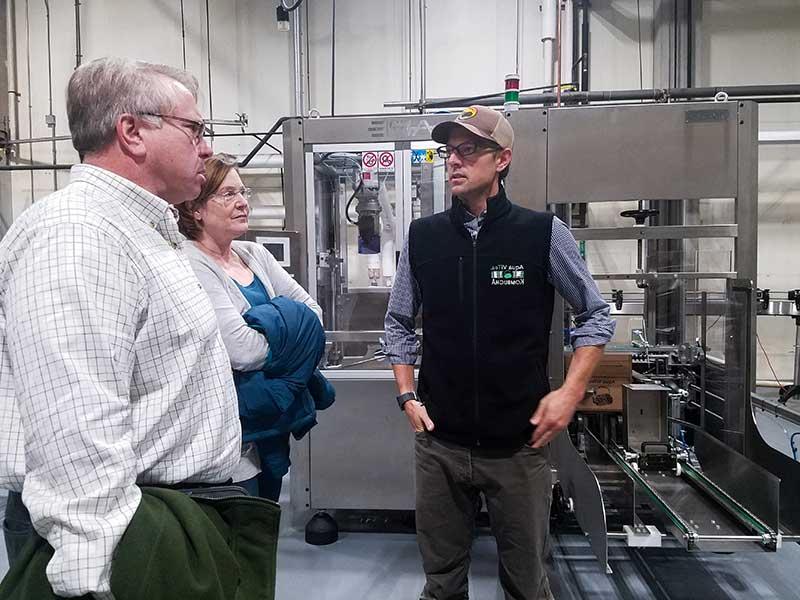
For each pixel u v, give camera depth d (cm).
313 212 215
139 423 75
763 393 348
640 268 265
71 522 61
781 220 346
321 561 207
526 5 330
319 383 152
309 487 232
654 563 200
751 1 330
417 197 220
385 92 344
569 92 264
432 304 138
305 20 345
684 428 220
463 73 340
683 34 317
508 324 131
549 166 190
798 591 183
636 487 180
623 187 188
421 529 144
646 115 185
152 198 81
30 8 357
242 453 126
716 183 185
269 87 350
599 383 205
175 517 72
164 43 353
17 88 362
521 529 134
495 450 134
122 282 72
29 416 64
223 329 116
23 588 66
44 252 68
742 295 189
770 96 286
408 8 338
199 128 86
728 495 171
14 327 67
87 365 66
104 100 78
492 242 132
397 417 226
